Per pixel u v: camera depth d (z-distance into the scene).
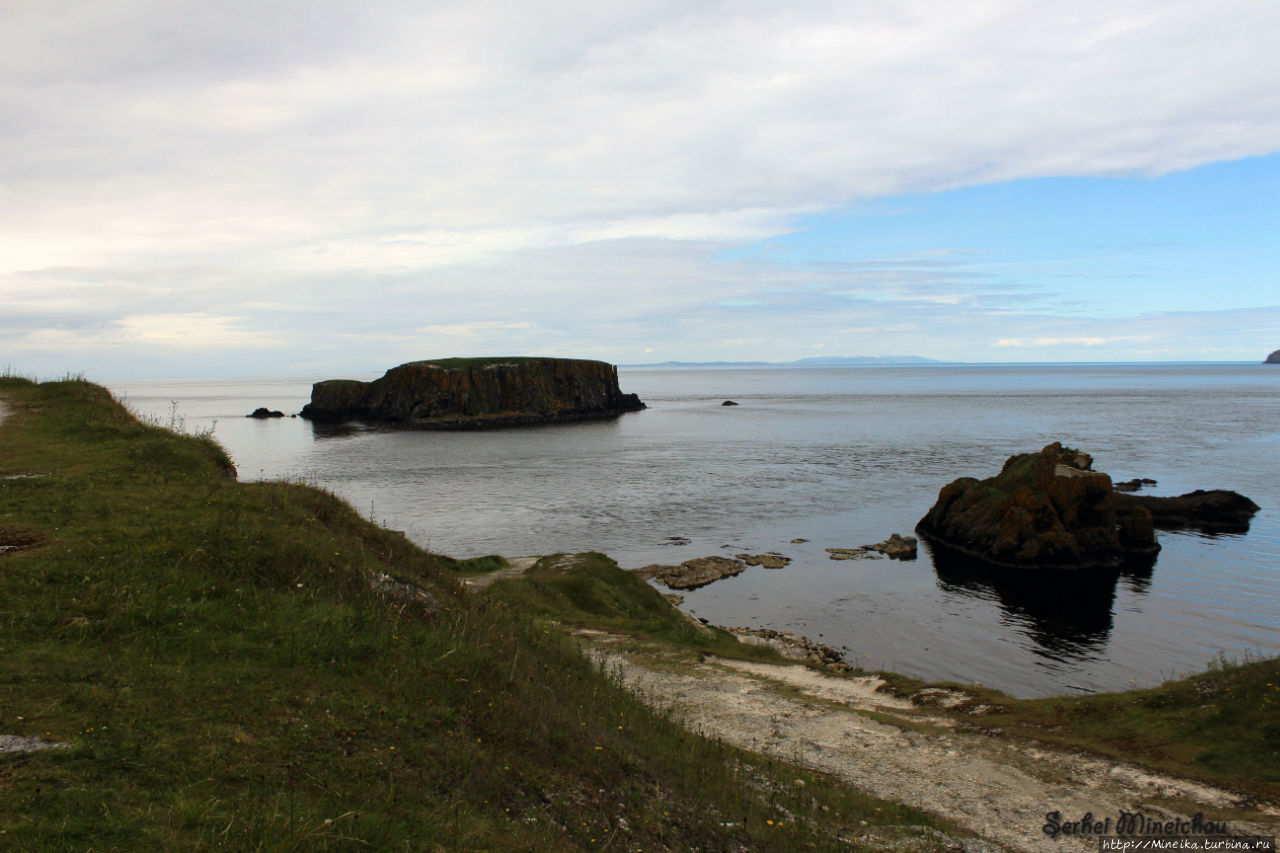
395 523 55.28
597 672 15.28
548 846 7.04
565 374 169.25
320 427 135.62
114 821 5.73
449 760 8.09
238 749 7.19
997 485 50.34
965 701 16.53
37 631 8.84
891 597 38.91
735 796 10.12
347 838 6.18
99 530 12.66
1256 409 154.25
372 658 10.11
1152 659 29.81
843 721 15.20
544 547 48.81
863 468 81.38
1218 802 11.02
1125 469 76.31
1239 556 46.38
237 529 13.40
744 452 96.69
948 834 10.27
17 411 25.06
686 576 41.91
